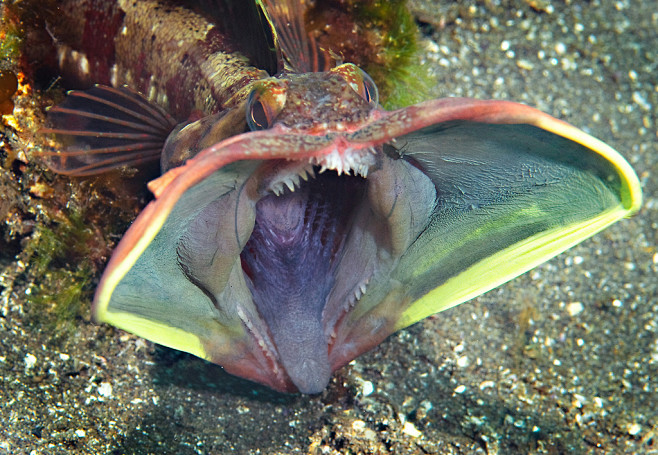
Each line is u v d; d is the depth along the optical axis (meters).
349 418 0.23
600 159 0.18
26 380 0.23
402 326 0.21
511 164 0.19
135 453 0.22
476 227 0.20
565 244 0.20
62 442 0.22
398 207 0.19
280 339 0.20
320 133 0.19
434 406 0.24
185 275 0.19
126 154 0.24
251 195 0.19
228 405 0.23
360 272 0.20
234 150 0.17
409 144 0.19
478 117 0.17
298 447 0.23
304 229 0.21
